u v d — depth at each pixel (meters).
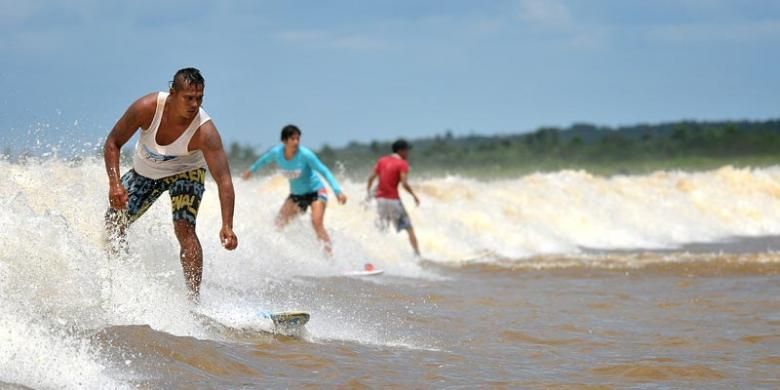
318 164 23.86
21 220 11.94
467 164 98.06
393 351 12.34
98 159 17.52
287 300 15.85
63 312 11.16
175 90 13.38
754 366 11.95
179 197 14.02
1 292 10.87
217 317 12.99
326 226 27.02
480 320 15.46
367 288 19.12
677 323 15.44
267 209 25.19
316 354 11.65
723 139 102.62
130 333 10.93
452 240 31.59
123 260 13.27
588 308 17.16
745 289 19.97
